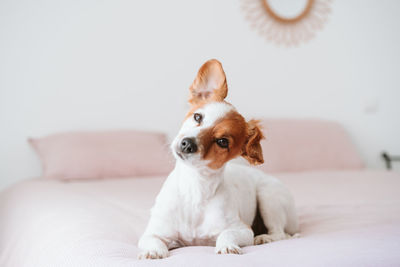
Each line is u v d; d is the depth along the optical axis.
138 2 3.24
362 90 4.05
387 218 1.42
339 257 0.79
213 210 1.11
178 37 3.37
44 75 2.94
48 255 1.00
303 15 3.82
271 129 3.21
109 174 2.58
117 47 3.16
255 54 3.66
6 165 2.82
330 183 2.35
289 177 2.64
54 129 2.96
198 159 1.04
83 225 1.17
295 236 1.23
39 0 2.93
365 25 4.06
